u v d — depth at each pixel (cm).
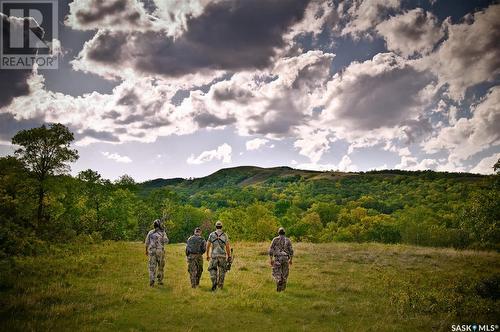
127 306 871
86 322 733
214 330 723
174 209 7238
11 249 1534
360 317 845
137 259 1770
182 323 761
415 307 932
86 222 3562
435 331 750
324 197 17812
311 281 1283
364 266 1730
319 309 904
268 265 1706
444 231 6031
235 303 917
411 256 2119
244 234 7069
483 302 973
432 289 1127
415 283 1269
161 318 788
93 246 2333
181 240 8988
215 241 1121
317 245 2902
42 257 1605
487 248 2605
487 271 1576
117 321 752
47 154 2602
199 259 1145
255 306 887
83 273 1280
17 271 1227
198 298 980
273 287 1188
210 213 10688
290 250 1143
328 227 10394
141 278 1259
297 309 898
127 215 4712
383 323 787
